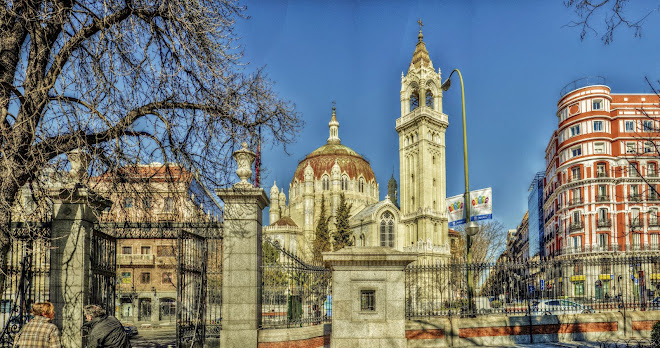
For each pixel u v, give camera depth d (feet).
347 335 40.01
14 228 41.60
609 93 199.52
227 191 42.24
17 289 41.42
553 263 57.41
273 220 372.79
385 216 289.33
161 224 44.70
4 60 35.17
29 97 34.12
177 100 41.65
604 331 57.67
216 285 47.55
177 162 41.65
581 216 194.08
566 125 205.77
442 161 297.94
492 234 195.42
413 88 311.06
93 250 43.11
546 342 54.44
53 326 26.03
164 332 94.99
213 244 48.73
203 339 43.57
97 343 27.25
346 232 285.43
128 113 38.70
